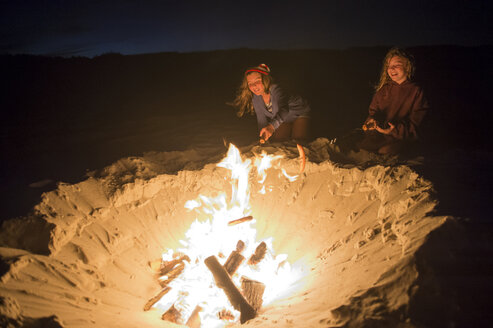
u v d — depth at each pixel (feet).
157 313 8.82
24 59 31.17
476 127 16.46
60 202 9.86
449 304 6.22
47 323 6.41
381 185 10.48
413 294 6.39
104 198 10.80
